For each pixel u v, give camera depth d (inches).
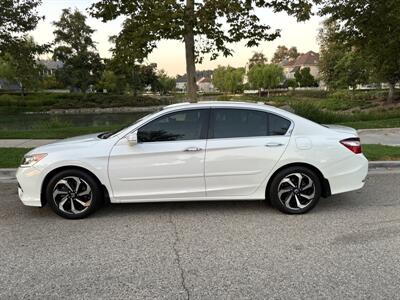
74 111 2314.2
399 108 1033.5
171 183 198.5
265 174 200.7
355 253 155.0
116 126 588.7
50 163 194.4
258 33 390.0
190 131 200.4
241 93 3895.2
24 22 615.2
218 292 127.0
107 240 172.7
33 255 158.1
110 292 128.1
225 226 188.1
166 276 138.6
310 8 379.6
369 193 244.2
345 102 1612.9
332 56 1861.5
